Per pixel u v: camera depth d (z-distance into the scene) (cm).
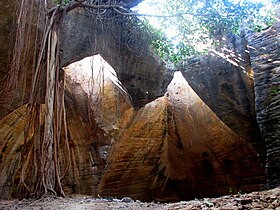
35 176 853
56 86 905
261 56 1388
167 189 2125
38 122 892
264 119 1307
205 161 1969
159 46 1341
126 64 1434
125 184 1933
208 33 1233
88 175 1766
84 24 1259
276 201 461
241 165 1836
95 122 1689
